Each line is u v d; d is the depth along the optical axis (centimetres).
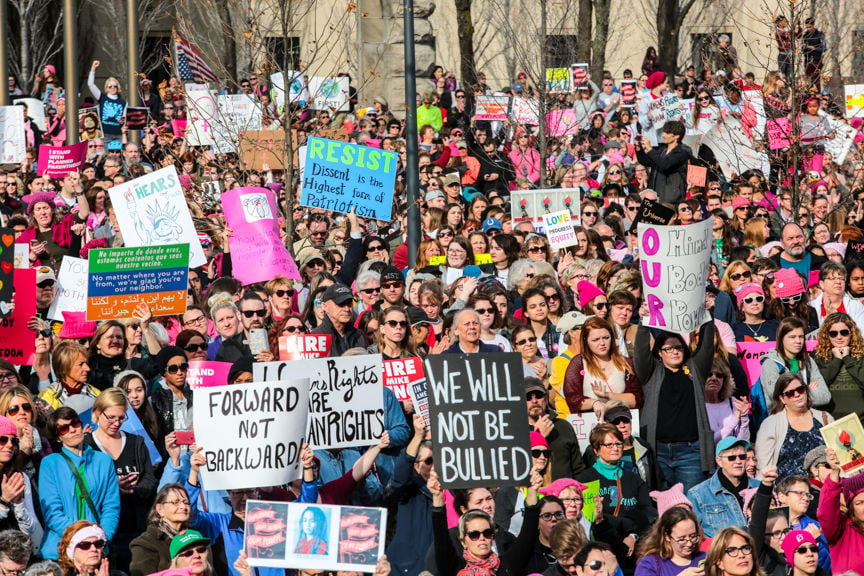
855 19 6531
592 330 2230
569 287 2792
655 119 4466
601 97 5406
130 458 2014
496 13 6694
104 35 7194
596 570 1800
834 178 3894
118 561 1975
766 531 1952
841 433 1980
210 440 1816
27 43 6906
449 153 4478
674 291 2195
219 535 1862
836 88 5525
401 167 3912
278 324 2384
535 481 1858
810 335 2442
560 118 4562
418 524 1997
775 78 3481
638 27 7131
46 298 2548
